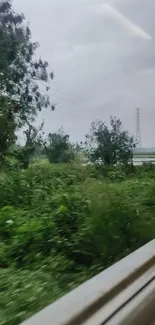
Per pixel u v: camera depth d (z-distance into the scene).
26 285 3.94
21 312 3.23
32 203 8.30
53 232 6.03
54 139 19.62
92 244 5.84
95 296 2.18
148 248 3.31
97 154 21.06
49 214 6.86
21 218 6.88
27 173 11.50
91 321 1.99
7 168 13.16
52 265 4.89
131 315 2.18
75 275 4.75
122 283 2.43
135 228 6.41
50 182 10.55
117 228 6.10
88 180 10.41
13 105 15.92
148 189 9.95
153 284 2.60
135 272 2.63
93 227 5.95
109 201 6.63
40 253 5.36
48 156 18.59
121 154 21.38
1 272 4.43
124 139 21.95
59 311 1.99
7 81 16.22
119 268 2.67
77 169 12.50
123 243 6.09
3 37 15.89
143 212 7.24
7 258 5.29
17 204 8.55
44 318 1.92
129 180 13.24
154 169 19.61
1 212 7.31
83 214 6.51
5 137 14.56
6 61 15.92
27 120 17.17
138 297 2.37
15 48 16.52
